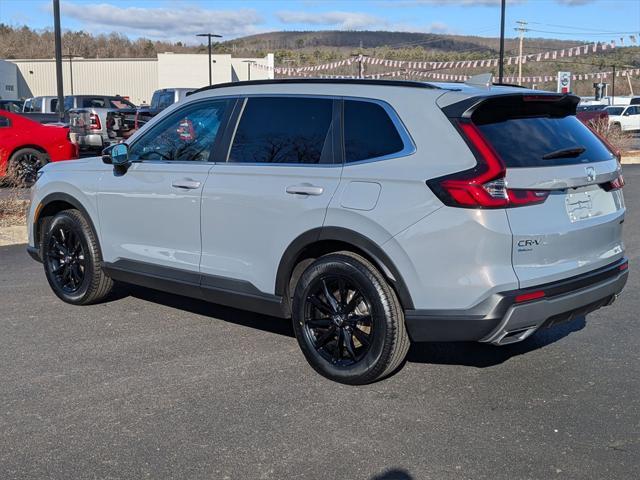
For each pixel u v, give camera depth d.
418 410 4.13
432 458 3.58
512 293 3.96
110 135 19.48
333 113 4.62
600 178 4.41
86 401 4.24
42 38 113.94
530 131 4.31
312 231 4.49
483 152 3.98
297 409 4.13
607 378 4.62
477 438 3.79
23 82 59.41
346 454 3.62
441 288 4.05
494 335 4.04
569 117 4.70
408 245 4.11
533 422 3.98
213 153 5.15
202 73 57.44
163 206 5.34
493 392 4.39
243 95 5.11
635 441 3.75
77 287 6.18
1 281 7.08
